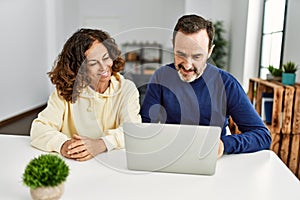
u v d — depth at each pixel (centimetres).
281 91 252
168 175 93
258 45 406
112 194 81
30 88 523
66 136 115
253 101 332
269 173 95
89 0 790
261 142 111
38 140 114
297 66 275
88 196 80
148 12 777
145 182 88
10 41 452
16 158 106
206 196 81
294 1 294
